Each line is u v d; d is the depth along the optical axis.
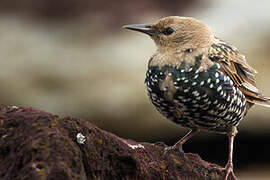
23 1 17.44
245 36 16.14
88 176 5.39
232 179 7.29
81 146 5.39
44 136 5.14
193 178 6.73
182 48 7.40
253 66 14.85
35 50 15.49
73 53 15.47
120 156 5.63
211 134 13.09
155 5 17.42
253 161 13.32
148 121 13.65
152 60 7.50
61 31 16.56
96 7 17.28
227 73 7.44
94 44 15.95
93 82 14.40
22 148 5.12
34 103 13.96
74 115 13.81
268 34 16.22
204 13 17.34
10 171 5.05
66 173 4.95
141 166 5.98
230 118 7.53
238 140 13.34
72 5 17.20
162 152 6.85
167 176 6.44
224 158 13.25
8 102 14.03
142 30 7.84
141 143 6.97
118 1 17.19
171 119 7.64
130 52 15.50
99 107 13.88
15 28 16.55
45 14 17.23
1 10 17.30
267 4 17.55
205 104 7.25
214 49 7.45
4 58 15.12
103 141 5.59
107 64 15.02
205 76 7.19
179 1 17.45
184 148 13.28
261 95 8.07
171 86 7.21
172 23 7.56
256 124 13.28
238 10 17.39
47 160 4.98
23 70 14.73
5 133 5.36
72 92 14.16
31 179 4.87
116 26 16.72
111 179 5.58
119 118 13.72
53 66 14.91
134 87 14.23
